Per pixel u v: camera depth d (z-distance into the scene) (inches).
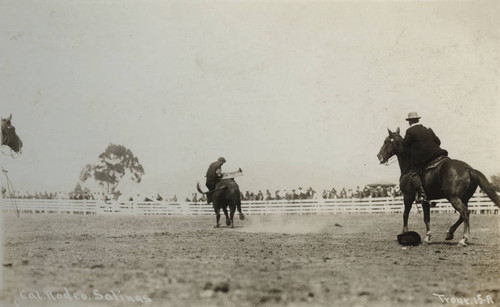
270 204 660.7
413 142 530.9
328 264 503.2
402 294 440.1
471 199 651.5
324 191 654.5
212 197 663.1
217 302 443.2
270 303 438.0
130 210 687.1
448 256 518.0
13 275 526.3
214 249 562.9
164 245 583.2
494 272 485.4
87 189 679.7
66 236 625.3
